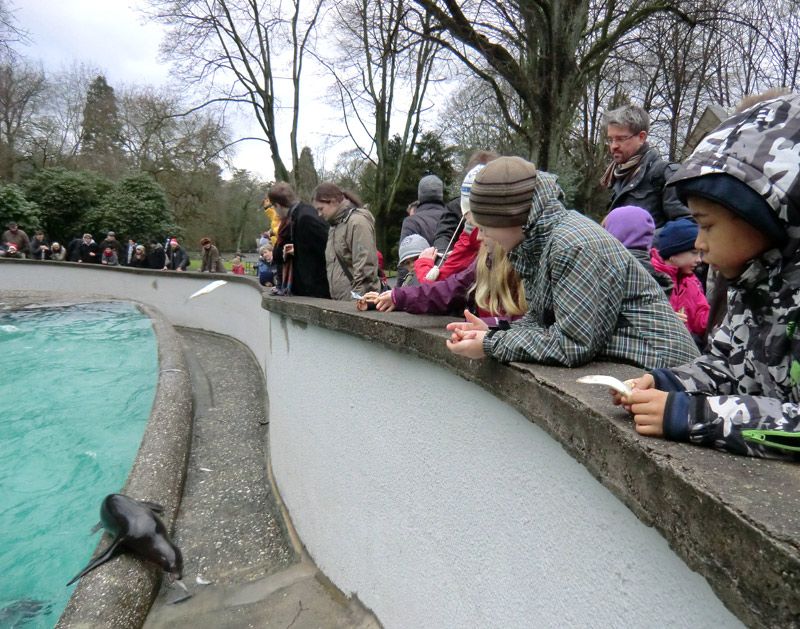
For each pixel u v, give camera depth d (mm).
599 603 1264
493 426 1733
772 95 1096
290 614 2975
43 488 4941
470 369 1778
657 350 1565
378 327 2441
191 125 25578
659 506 963
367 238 4117
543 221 1628
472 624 1870
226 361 8648
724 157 1023
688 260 2680
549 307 1672
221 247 42906
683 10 10266
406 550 2359
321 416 3344
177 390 6016
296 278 4707
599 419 1158
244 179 40062
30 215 24891
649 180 3105
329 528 3230
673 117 11609
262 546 3760
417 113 20938
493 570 1744
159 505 3881
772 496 815
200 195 32719
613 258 1552
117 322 11070
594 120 16281
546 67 9570
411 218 4293
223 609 3072
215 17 19438
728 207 1010
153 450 4609
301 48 20625
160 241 28641
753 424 950
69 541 4090
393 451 2467
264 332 7363
